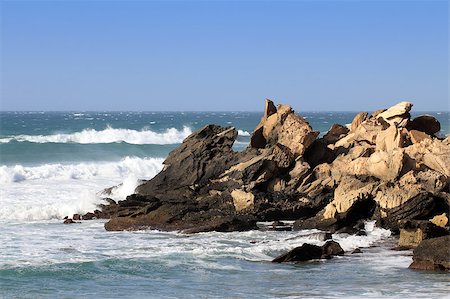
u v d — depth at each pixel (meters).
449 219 39.66
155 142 110.31
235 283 29.69
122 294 27.97
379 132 49.38
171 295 27.80
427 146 46.31
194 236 40.28
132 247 36.94
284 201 45.66
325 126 178.38
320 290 28.27
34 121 197.50
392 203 41.19
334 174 47.38
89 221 45.50
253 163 46.94
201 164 48.94
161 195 48.38
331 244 35.34
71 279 30.25
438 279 29.89
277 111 51.38
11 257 34.16
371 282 29.52
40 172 65.62
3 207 47.94
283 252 35.69
